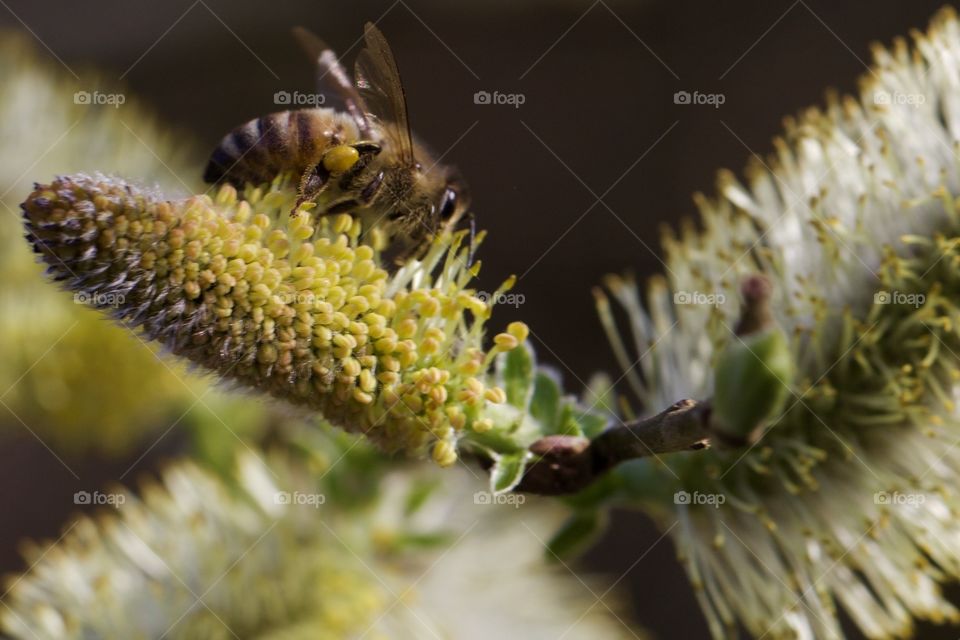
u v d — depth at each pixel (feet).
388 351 0.34
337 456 0.42
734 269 0.40
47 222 0.32
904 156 0.40
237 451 0.44
